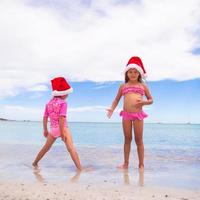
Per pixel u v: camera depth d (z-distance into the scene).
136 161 5.68
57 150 7.29
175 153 6.98
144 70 5.62
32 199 2.74
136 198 2.80
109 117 5.72
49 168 4.75
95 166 5.04
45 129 5.50
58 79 5.48
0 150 7.14
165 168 4.86
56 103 5.25
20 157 5.96
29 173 4.26
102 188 3.21
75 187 3.24
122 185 3.43
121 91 5.62
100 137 13.55
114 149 7.74
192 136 15.69
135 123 5.12
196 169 4.74
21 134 15.27
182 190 3.19
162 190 3.17
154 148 8.30
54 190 3.06
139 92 5.38
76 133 18.59
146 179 3.86
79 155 6.48
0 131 19.86
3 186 3.24
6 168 4.71
